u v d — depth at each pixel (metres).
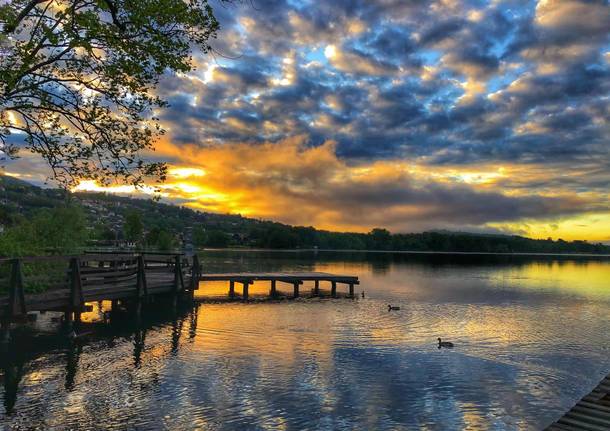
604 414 10.25
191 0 11.69
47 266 26.09
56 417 11.13
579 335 23.47
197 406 12.10
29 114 12.34
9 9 10.44
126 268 25.66
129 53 11.45
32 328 20.17
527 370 16.62
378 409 12.44
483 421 11.96
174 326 22.64
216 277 36.44
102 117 12.48
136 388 13.28
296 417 11.67
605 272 83.38
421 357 17.86
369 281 54.94
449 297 39.31
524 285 52.94
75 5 10.67
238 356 17.11
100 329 21.23
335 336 21.30
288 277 38.81
